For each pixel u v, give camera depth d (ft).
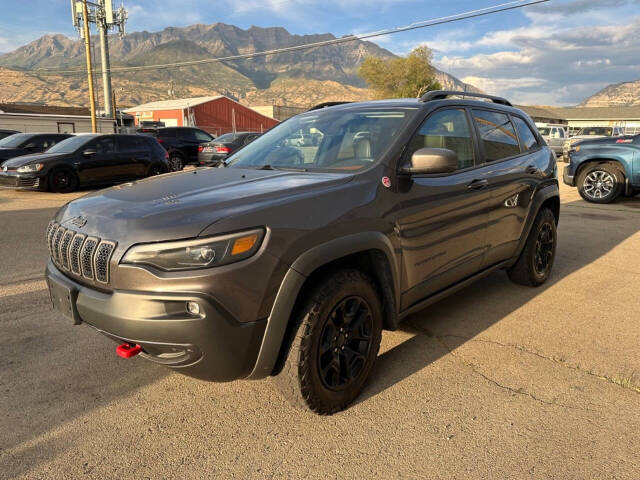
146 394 8.99
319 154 10.34
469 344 11.10
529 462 7.22
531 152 14.37
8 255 18.62
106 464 7.13
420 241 9.72
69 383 9.33
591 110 210.59
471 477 6.91
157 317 6.80
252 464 7.16
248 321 7.09
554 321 12.45
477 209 11.33
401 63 193.77
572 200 33.83
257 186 8.53
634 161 30.17
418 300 10.21
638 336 11.60
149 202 7.96
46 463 7.13
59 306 8.31
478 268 12.13
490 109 13.08
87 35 90.48
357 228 8.27
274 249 7.20
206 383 9.40
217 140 52.70
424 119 10.41
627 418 8.32
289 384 7.72
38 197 35.53
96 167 39.17
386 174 9.20
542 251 15.03
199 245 6.78
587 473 6.98
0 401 8.69
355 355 8.60
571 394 9.07
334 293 7.84
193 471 7.01
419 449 7.50
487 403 8.75
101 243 7.32
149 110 175.63
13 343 10.96
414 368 9.98
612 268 17.19
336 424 8.13
